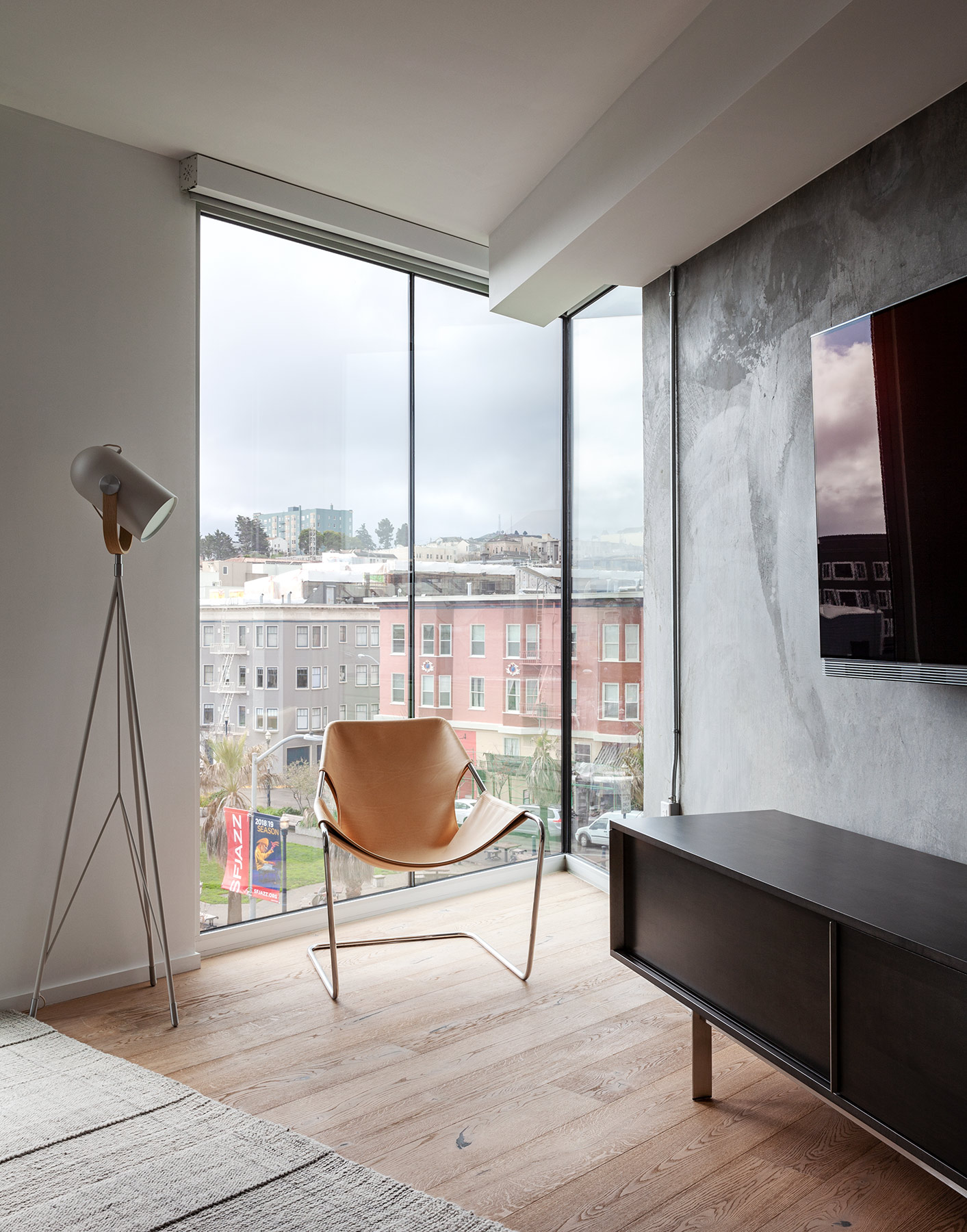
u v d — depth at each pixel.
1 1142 1.96
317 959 3.14
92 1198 1.77
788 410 2.69
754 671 2.85
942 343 2.05
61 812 2.82
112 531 2.58
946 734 2.16
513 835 4.18
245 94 2.73
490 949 3.22
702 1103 2.17
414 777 3.40
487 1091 2.22
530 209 3.38
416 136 2.99
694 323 3.18
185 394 3.11
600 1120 2.09
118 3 2.31
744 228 2.91
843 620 2.38
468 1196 1.81
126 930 2.95
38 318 2.79
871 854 2.17
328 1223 1.70
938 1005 1.51
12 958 2.72
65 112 2.81
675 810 3.24
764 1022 1.95
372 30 2.43
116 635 2.94
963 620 2.00
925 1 1.79
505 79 2.66
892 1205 1.77
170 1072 2.32
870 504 2.28
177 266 3.11
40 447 2.79
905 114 2.24
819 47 1.95
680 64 2.42
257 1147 1.95
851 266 2.45
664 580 3.35
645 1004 2.75
